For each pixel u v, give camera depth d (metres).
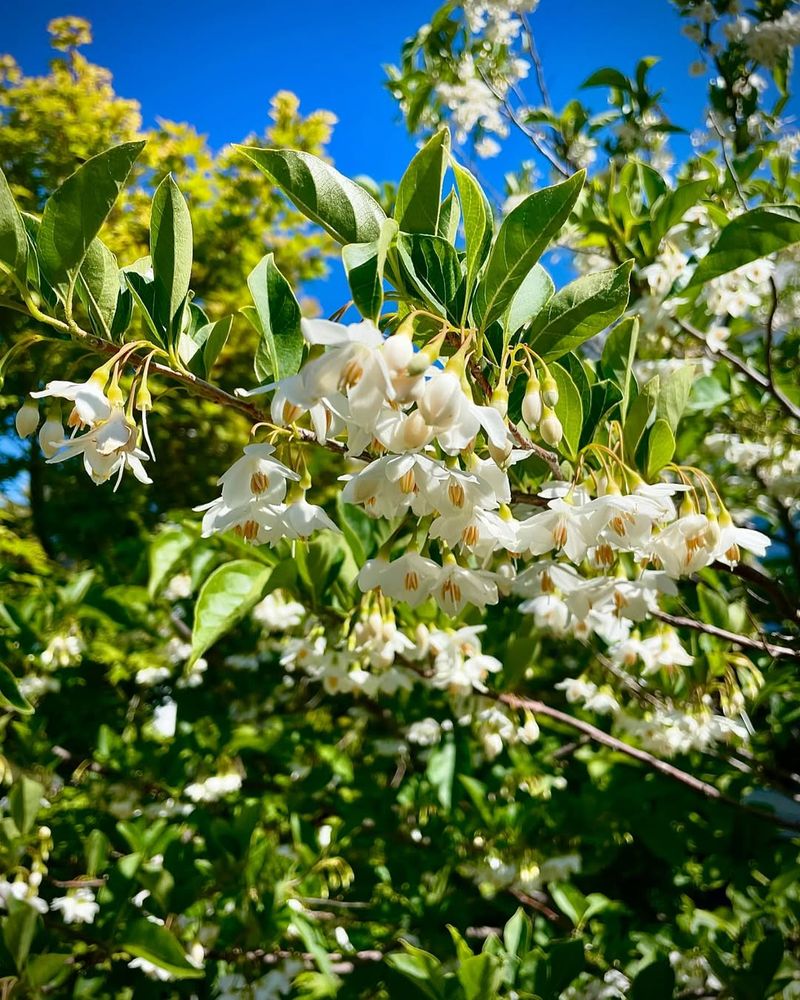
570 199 0.25
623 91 0.83
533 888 0.61
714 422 0.66
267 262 0.29
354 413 0.23
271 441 0.31
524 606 0.41
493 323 0.30
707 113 0.80
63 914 0.61
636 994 0.39
